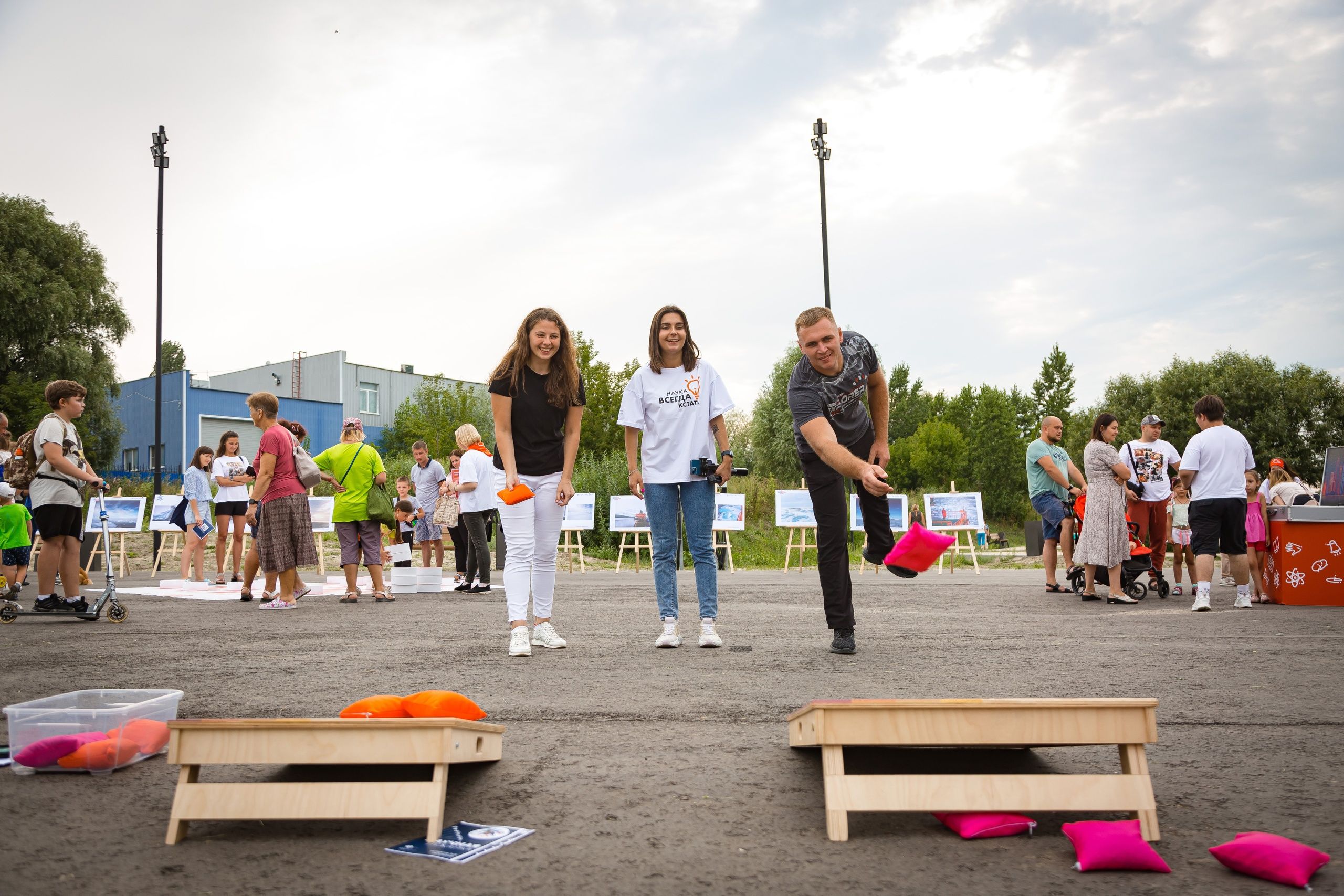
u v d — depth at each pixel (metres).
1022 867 2.04
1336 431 43.94
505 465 5.45
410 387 59.44
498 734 2.69
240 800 2.23
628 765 2.85
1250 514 9.45
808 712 2.53
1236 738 3.21
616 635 6.32
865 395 5.41
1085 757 2.90
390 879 1.97
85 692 3.27
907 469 54.69
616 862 2.06
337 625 7.08
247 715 3.56
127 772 2.85
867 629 6.65
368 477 9.53
